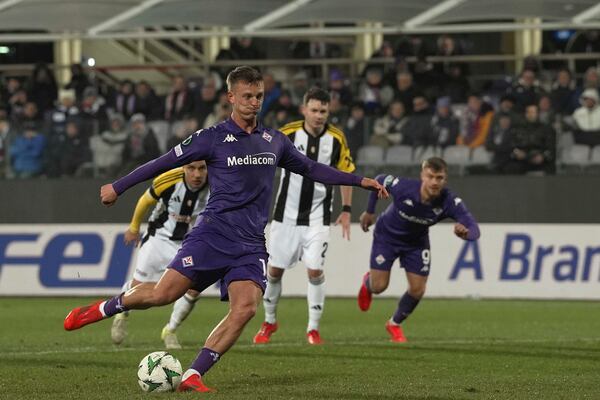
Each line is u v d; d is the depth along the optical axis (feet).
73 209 200.54
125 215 198.59
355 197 191.42
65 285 192.85
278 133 80.38
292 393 79.41
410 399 76.89
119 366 98.43
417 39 231.71
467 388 82.58
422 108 201.98
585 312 166.50
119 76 241.96
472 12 198.08
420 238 122.93
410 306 124.06
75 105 216.95
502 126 195.52
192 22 201.26
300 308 173.78
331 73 219.20
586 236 184.03
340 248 191.52
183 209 114.01
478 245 187.62
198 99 209.87
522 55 251.80
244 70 77.92
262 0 194.80
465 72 220.43
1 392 80.59
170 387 78.74
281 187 123.24
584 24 199.72
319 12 198.39
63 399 76.18
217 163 78.13
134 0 195.42
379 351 112.47
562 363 102.27
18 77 242.99
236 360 103.60
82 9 199.93
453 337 130.52
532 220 192.03
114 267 191.52
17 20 204.23
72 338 128.98
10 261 194.49
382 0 194.08
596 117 193.06
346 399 76.48
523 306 176.14
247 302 77.10
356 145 197.36
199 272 77.77
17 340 126.41
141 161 201.26
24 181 201.36
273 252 123.44
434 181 116.57
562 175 191.11
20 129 201.87
